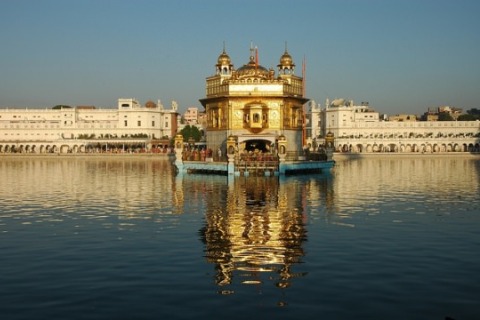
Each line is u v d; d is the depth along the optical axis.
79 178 59.00
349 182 50.25
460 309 13.25
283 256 18.52
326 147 71.44
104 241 21.36
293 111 71.06
